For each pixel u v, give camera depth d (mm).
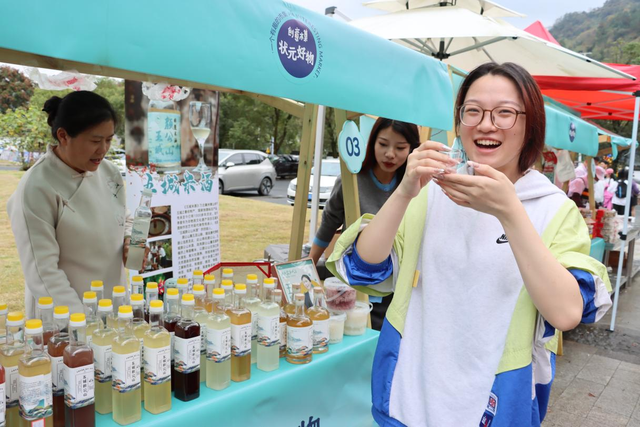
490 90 1072
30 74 1610
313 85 1252
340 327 1818
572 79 4723
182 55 907
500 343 1075
